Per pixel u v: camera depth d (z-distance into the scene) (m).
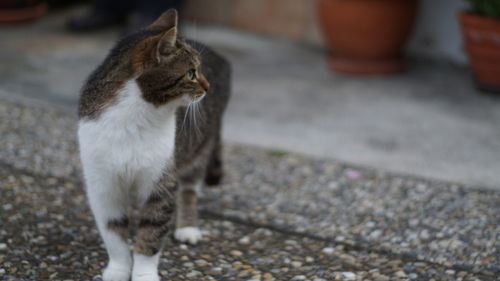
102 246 2.17
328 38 3.29
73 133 2.64
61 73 3.09
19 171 2.42
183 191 2.23
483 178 2.52
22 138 2.58
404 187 2.44
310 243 2.23
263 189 2.43
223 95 2.28
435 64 3.41
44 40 3.54
